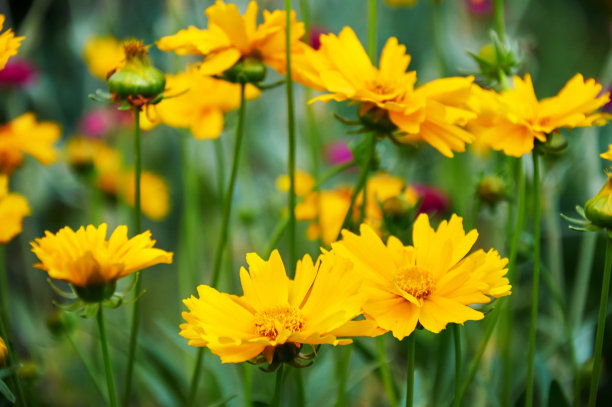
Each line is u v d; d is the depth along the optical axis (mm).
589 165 791
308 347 685
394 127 546
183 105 666
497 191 614
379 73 554
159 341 1049
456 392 513
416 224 504
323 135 1067
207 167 1015
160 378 666
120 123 1083
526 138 540
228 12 554
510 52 592
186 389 663
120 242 496
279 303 479
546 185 753
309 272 485
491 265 487
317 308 475
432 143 540
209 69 557
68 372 798
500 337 669
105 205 926
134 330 561
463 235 500
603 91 759
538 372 642
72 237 492
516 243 563
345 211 675
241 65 565
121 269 490
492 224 977
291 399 683
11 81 944
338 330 469
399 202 586
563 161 743
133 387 815
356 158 628
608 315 738
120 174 900
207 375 702
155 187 933
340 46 550
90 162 818
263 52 570
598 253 947
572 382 703
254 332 474
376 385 785
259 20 1059
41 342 756
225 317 473
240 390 688
